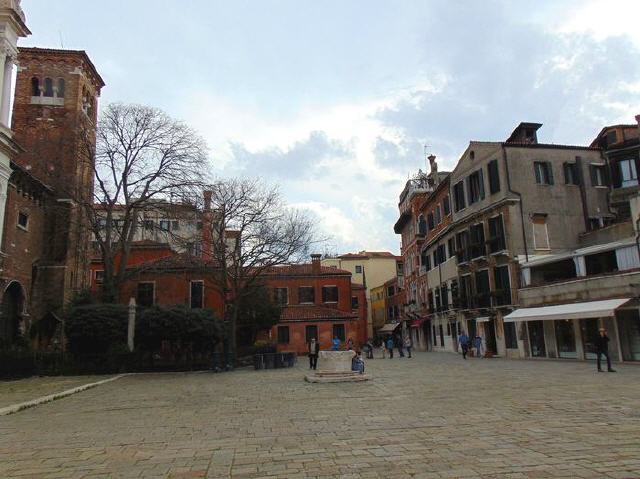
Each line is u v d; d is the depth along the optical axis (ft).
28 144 120.57
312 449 24.68
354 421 32.48
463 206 127.03
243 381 68.44
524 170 109.29
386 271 273.75
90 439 29.32
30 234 108.06
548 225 107.76
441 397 43.09
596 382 49.98
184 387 61.77
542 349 96.12
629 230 94.84
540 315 89.10
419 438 26.32
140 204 109.29
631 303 75.31
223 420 35.04
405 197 202.80
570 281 88.48
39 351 85.30
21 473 21.86
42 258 113.70
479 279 117.60
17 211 101.91
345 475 19.88
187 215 110.32
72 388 60.44
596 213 110.42
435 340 158.71
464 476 19.01
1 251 88.99
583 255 90.27
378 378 64.23
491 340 115.03
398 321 220.43
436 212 153.58
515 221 106.52
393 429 29.14
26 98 125.70
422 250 169.17
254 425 32.45
